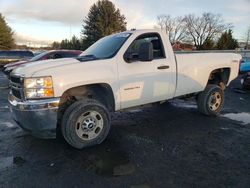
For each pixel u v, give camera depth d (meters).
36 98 4.22
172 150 4.52
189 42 72.19
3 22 64.25
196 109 7.34
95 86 4.88
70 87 4.39
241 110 7.39
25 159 4.22
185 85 5.92
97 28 62.28
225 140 5.00
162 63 5.46
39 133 4.39
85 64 4.60
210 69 6.33
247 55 26.41
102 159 4.19
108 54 5.04
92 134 4.66
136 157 4.25
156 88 5.42
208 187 3.37
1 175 3.72
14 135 5.33
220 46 63.94
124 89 4.98
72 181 3.54
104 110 4.73
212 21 70.38
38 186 3.44
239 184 3.45
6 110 7.63
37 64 4.55
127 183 3.47
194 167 3.90
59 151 4.51
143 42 5.08
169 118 6.48
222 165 3.97
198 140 5.00
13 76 4.61
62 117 4.49
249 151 4.50
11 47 65.31
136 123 6.08
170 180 3.54
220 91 6.66
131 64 5.05
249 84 10.69
